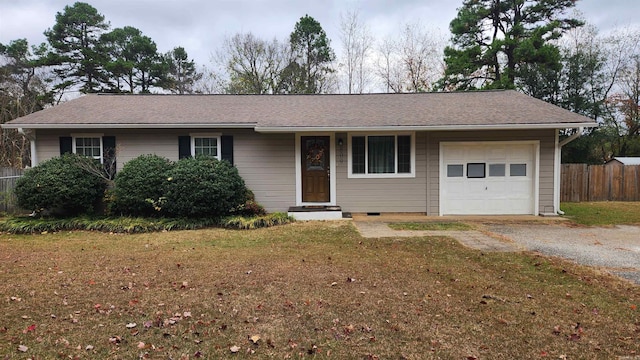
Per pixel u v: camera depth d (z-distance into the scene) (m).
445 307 3.97
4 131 18.02
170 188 8.81
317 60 26.89
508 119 9.53
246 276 5.02
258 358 2.99
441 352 3.07
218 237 7.72
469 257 6.04
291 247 6.79
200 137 10.17
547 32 19.05
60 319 3.66
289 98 12.52
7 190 10.69
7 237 7.84
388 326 3.53
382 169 10.36
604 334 3.36
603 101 21.08
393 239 7.45
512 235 7.80
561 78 20.58
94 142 10.08
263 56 26.53
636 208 11.81
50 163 9.15
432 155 10.24
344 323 3.60
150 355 3.02
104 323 3.58
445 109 10.64
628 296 4.25
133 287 4.57
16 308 3.91
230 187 9.25
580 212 10.94
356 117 10.15
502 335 3.35
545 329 3.46
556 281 4.80
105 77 25.75
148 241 7.37
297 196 10.38
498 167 10.27
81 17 24.45
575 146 20.31
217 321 3.64
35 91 22.94
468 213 10.36
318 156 10.51
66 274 5.10
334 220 9.70
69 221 8.75
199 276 5.02
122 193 9.04
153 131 10.09
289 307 3.97
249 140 10.27
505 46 19.30
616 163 18.45
